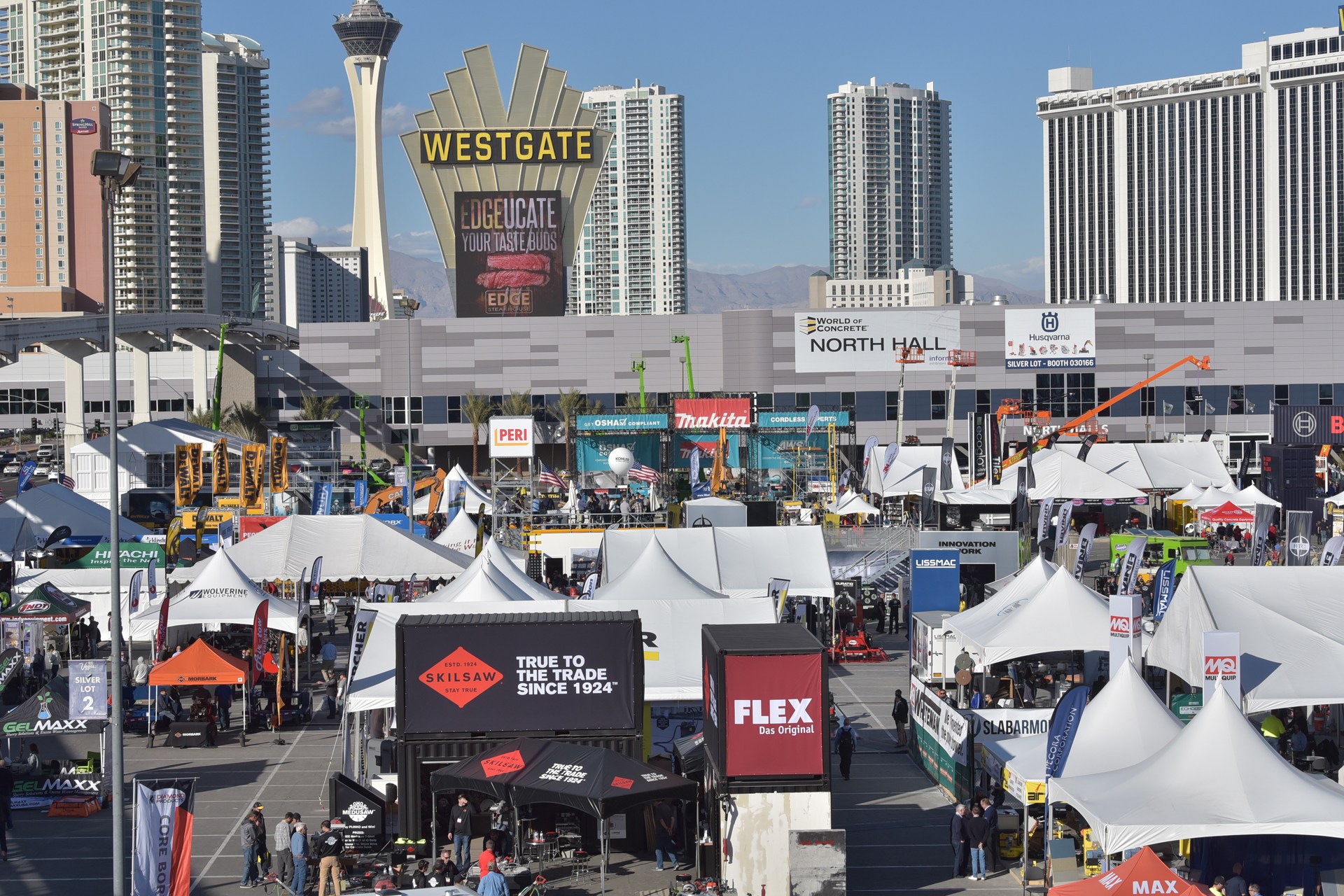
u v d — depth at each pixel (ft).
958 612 140.05
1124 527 248.32
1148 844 71.26
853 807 103.24
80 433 394.73
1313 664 100.83
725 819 81.92
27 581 163.12
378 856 90.33
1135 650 114.42
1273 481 263.90
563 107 579.89
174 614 140.15
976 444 313.73
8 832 98.37
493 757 85.56
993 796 93.09
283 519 187.32
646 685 103.91
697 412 273.75
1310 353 400.47
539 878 82.43
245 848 85.30
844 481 286.66
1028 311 400.88
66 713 103.60
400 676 89.97
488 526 234.58
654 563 140.46
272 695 134.92
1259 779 74.84
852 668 161.38
